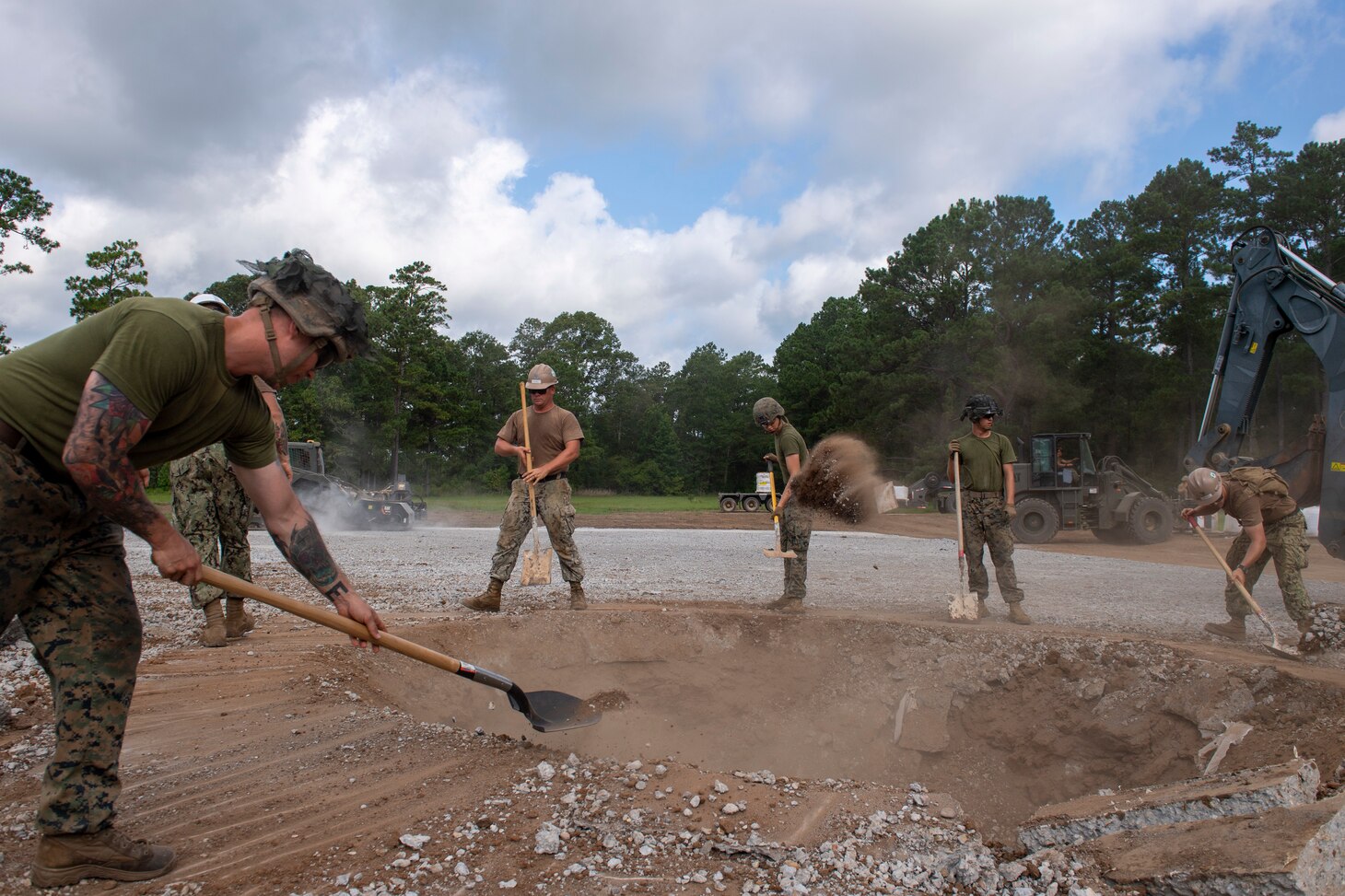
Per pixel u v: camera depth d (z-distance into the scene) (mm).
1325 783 3203
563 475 6648
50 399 2141
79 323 2227
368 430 44625
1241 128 41469
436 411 46125
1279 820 2422
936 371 39656
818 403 64438
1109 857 2508
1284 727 4098
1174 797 2760
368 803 2951
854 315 61594
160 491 33125
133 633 2408
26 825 2711
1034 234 39312
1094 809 2879
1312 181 36094
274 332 2316
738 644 6312
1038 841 2822
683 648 6297
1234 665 4668
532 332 77438
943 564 10883
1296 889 2137
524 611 6598
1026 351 36625
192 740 3594
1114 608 7137
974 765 5191
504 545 6480
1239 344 10164
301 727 3795
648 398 80625
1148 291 40562
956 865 2557
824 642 6164
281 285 2295
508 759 3424
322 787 3098
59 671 2295
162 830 2730
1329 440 8117
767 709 5996
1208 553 14062
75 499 2240
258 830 2732
